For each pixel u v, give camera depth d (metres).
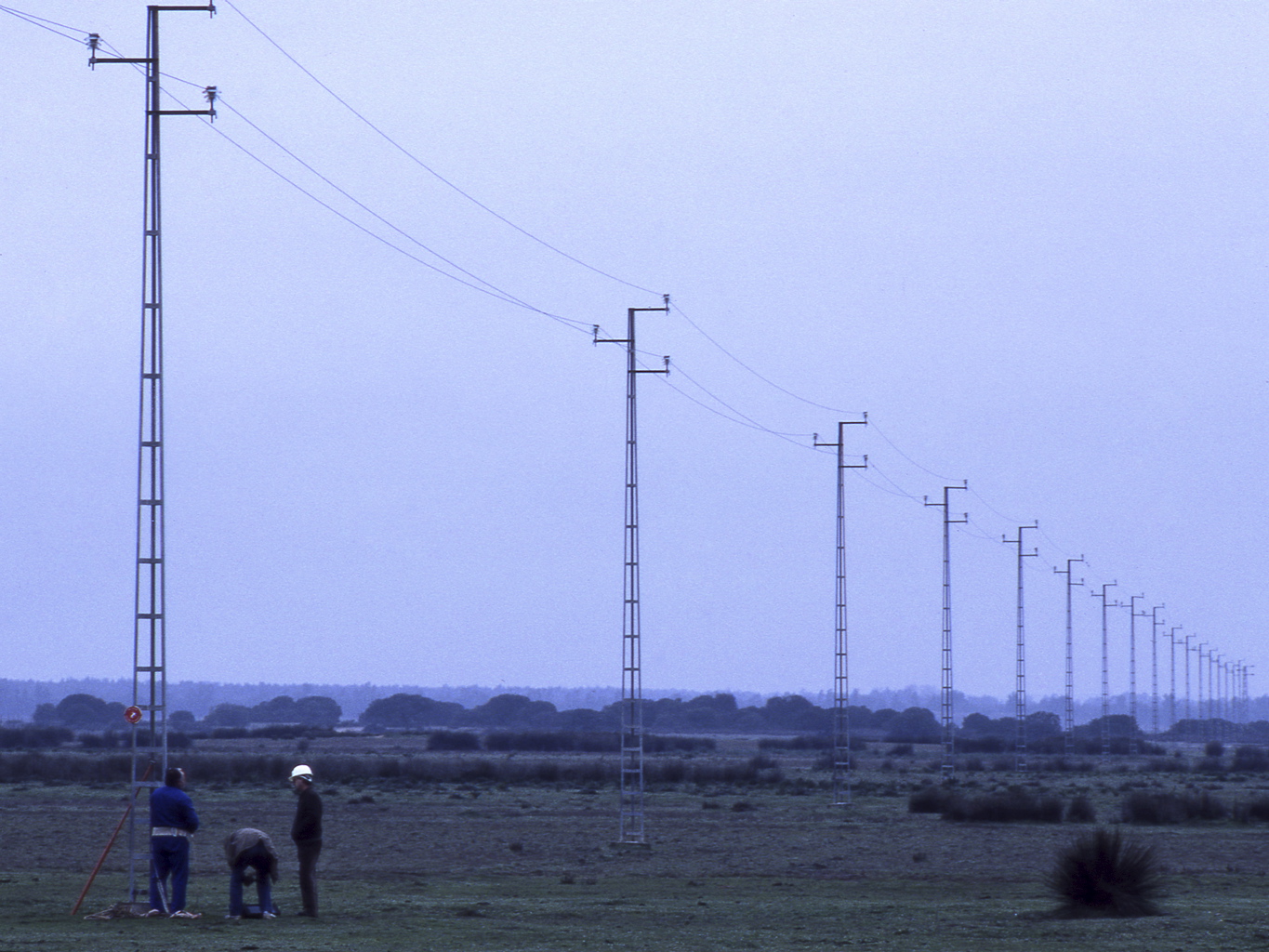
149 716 108.69
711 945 92.88
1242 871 167.00
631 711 199.88
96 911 110.50
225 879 146.62
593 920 109.25
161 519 107.75
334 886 139.25
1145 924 106.88
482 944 91.38
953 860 180.00
